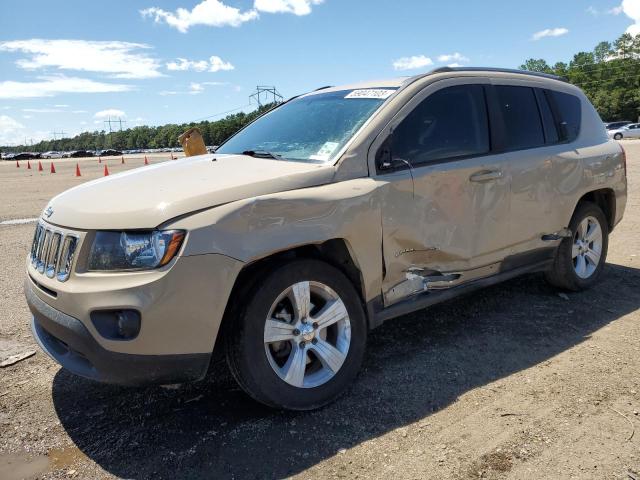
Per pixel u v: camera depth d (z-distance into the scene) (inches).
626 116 3641.7
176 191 117.6
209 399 134.0
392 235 138.1
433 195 146.6
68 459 111.5
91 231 111.9
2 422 125.6
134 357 107.0
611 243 282.4
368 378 142.4
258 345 117.4
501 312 187.0
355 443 114.1
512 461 106.4
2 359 158.6
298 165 135.1
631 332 167.2
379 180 136.8
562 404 126.6
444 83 159.8
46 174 1181.1
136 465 108.8
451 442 113.4
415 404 129.1
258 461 108.9
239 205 114.3
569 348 157.2
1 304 206.1
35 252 131.8
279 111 185.3
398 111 146.5
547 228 183.2
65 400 135.6
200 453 112.0
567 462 105.6
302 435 117.3
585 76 4424.2
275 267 120.0
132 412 129.3
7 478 105.7
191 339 109.7
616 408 124.3
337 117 153.9
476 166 157.5
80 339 108.9
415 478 102.3
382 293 139.8
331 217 125.5
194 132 342.3
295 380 122.9
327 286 127.7
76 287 109.7
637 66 4220.0
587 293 204.5
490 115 168.4
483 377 141.5
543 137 185.5
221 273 110.5
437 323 179.0
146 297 105.0
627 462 105.1
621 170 213.5
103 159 2827.3
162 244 107.0
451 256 153.3
